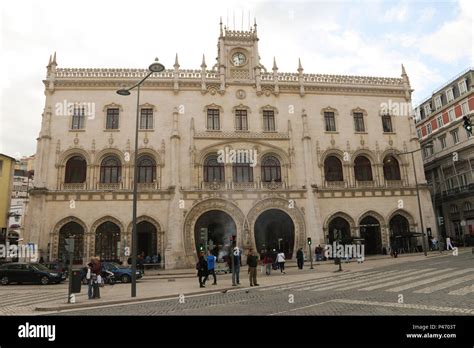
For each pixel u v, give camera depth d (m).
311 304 14.07
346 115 48.41
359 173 47.66
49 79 43.75
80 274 17.92
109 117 44.25
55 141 42.47
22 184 73.31
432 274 21.42
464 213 53.16
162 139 44.03
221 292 20.55
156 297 18.84
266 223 44.56
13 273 30.30
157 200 42.03
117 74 45.22
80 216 40.53
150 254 41.34
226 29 49.03
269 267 31.31
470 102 51.84
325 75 49.44
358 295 15.68
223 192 42.69
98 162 42.59
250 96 46.88
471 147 51.50
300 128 46.78
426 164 61.34
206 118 45.41
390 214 45.97
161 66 22.30
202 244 34.91
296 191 44.09
